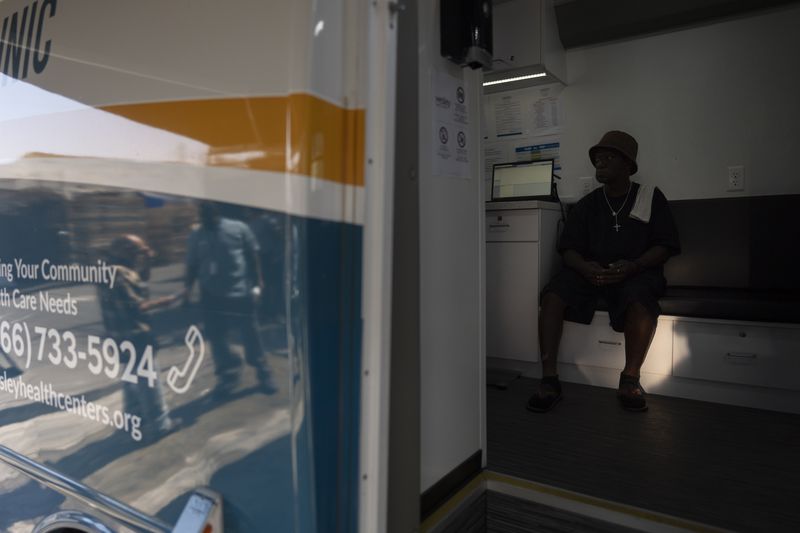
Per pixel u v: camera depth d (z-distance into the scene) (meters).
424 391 1.58
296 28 1.02
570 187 4.18
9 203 1.60
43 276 1.50
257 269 1.07
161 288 1.23
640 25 3.76
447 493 1.70
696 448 2.39
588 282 3.29
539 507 1.78
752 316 2.88
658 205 3.31
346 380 1.11
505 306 3.61
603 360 3.33
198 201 1.16
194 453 1.20
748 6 3.45
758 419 2.79
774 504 1.88
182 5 1.21
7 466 1.67
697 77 3.69
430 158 1.58
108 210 1.33
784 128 3.46
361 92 1.11
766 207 3.42
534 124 4.30
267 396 1.07
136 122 1.27
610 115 4.00
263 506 1.10
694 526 1.64
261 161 1.06
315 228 1.03
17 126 1.57
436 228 1.62
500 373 3.60
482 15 1.60
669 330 3.14
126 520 1.33
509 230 3.56
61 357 1.47
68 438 1.47
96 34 1.38
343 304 1.10
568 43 4.04
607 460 2.25
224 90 1.12
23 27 1.58
